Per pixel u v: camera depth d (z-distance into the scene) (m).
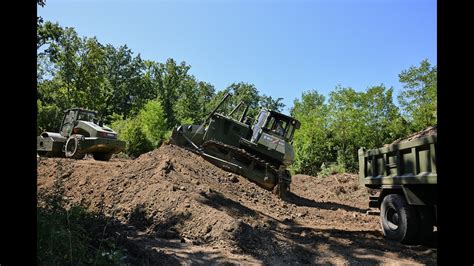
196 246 6.93
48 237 4.02
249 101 58.09
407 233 7.59
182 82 59.97
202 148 14.85
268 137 14.53
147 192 9.55
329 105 32.59
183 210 8.36
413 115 29.08
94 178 11.27
